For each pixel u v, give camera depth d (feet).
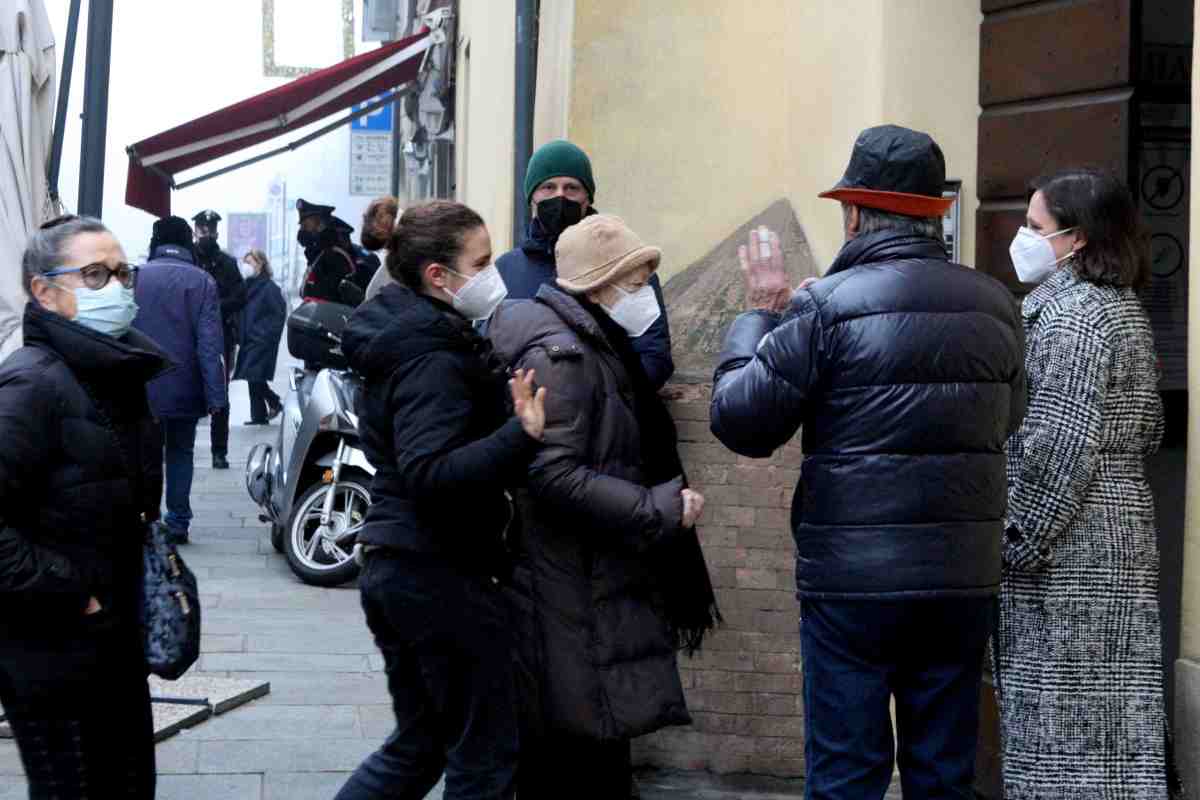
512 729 15.67
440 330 15.19
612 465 16.70
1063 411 16.40
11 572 13.74
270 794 19.97
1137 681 16.76
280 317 70.69
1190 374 17.13
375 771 16.25
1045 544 16.51
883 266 14.96
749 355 16.15
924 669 15.12
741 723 21.62
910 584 14.47
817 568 14.89
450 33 55.21
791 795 21.22
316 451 34.60
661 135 23.79
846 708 14.89
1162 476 21.67
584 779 17.66
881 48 20.98
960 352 14.67
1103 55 19.92
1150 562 16.89
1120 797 16.67
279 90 57.00
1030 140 20.77
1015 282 20.92
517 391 14.83
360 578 15.81
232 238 112.27
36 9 37.17
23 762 14.65
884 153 15.12
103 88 36.88
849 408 14.71
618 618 16.78
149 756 15.69
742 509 21.63
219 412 53.31
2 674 14.35
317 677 25.93
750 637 21.62
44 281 14.69
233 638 28.58
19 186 35.68
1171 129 20.88
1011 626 16.96
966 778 15.17
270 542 38.99
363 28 86.69
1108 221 16.87
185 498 38.17
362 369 15.43
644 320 17.19
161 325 37.24
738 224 23.91
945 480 14.58
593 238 16.97
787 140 23.89
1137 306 17.01
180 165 60.85
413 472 14.83
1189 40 20.79
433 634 15.28
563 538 16.75
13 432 13.87
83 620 14.43
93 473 14.34
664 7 23.76
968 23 21.35
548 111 27.37
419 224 15.53
